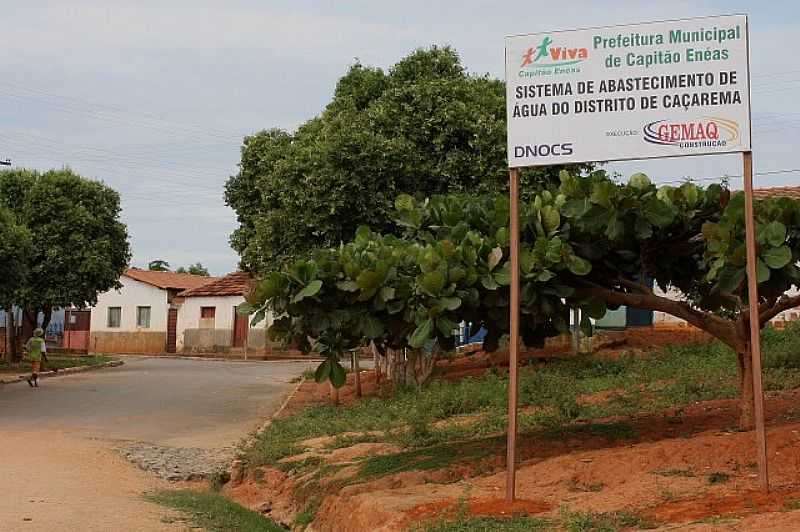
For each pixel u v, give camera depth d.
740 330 9.91
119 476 11.95
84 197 32.66
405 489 9.48
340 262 9.36
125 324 47.19
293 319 9.55
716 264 8.77
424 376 19.59
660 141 7.96
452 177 17.61
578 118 8.16
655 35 8.01
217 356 42.56
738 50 7.84
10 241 25.86
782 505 6.89
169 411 19.86
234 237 25.03
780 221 9.16
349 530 8.96
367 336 9.23
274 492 12.07
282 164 18.30
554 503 7.93
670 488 7.76
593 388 15.55
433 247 9.35
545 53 8.27
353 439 13.81
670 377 15.99
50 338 49.12
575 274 9.63
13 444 13.98
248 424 18.06
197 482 12.70
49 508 9.02
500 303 9.32
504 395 15.50
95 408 20.03
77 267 32.00
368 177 17.09
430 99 17.91
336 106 20.34
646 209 9.38
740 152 7.79
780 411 10.89
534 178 17.48
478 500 8.32
